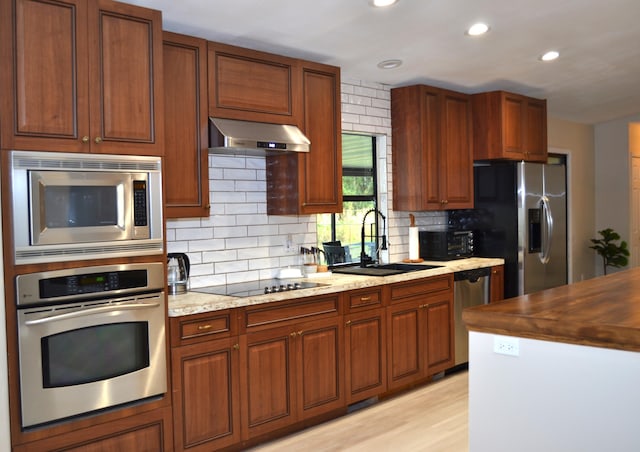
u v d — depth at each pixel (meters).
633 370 1.79
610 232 7.26
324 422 3.61
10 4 2.34
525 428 2.03
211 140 3.26
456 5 3.21
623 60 4.59
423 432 3.42
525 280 4.95
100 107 2.59
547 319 1.93
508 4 3.27
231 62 3.36
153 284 2.75
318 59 3.97
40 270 2.43
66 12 2.48
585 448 1.90
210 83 3.25
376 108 4.70
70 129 2.50
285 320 3.30
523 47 4.04
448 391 4.17
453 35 3.69
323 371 3.51
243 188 3.83
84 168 2.54
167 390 2.82
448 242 4.84
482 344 2.13
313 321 3.44
